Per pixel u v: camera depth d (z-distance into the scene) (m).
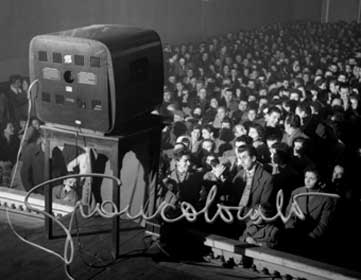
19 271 4.41
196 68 16.25
